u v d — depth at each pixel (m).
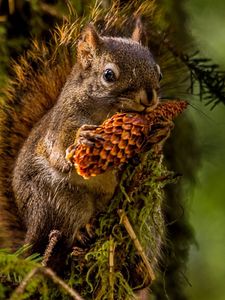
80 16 11.27
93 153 8.60
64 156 9.48
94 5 11.20
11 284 8.12
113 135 8.65
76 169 8.78
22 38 11.52
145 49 9.53
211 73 11.52
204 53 13.74
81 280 9.10
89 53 9.57
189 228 12.56
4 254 7.88
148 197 9.00
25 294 7.61
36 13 11.48
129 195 8.96
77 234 9.41
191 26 13.24
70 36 10.44
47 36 11.55
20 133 10.52
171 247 11.87
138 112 9.09
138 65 9.24
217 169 14.60
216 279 14.89
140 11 11.09
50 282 8.49
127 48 9.43
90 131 8.65
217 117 14.23
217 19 14.63
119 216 9.00
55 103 10.18
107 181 9.30
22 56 11.00
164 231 10.02
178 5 12.45
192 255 15.30
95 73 9.48
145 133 8.70
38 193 9.72
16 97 10.60
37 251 9.73
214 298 14.79
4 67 11.29
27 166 9.88
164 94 11.61
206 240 14.88
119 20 10.80
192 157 12.84
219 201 14.61
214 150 14.15
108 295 8.88
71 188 9.48
